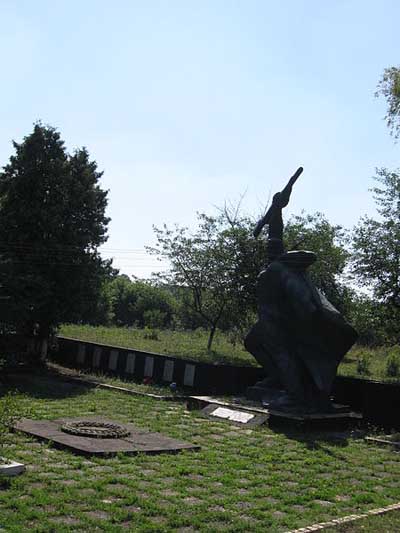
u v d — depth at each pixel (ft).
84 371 76.02
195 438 40.37
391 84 60.80
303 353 51.85
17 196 76.28
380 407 50.01
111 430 38.58
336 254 90.27
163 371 67.10
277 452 37.60
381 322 75.10
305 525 23.61
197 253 92.63
